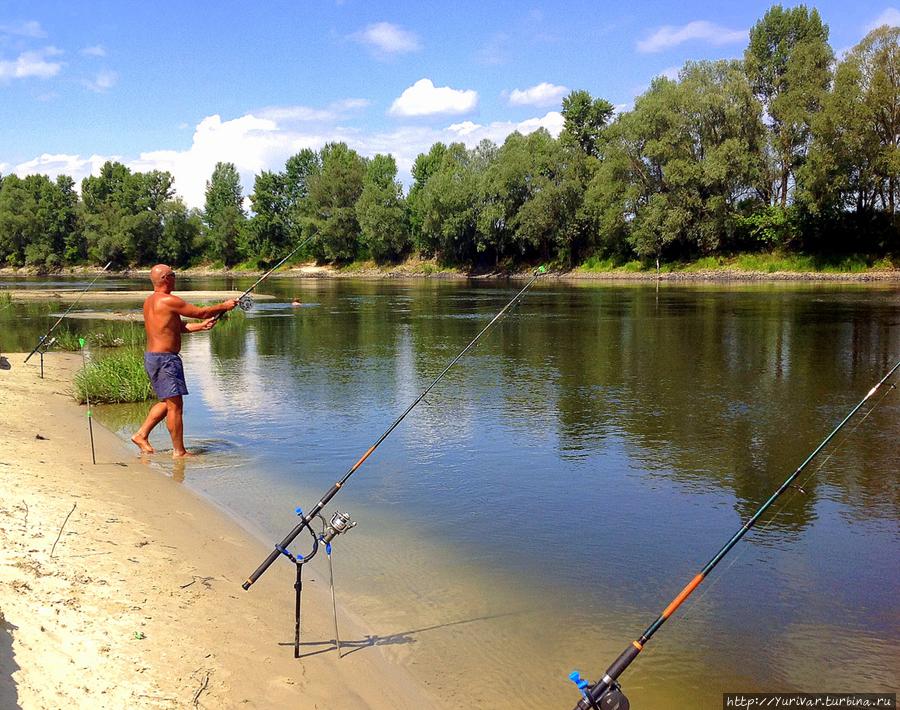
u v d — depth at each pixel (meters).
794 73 50.31
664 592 5.15
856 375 13.95
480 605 4.90
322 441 9.38
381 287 56.16
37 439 8.54
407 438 9.52
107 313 31.48
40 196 103.88
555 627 4.62
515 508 6.84
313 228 85.75
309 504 6.93
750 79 54.62
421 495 7.24
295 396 12.41
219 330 24.06
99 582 4.43
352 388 13.12
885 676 4.13
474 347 18.75
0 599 3.87
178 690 3.41
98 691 3.22
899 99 46.66
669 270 57.56
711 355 16.75
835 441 9.22
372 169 84.12
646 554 5.81
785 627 4.66
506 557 5.72
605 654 4.31
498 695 3.85
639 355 16.91
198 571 4.97
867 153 46.91
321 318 28.45
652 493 7.33
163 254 98.62
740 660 4.29
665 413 10.87
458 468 8.18
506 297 40.84
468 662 4.17
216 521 6.24
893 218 48.28
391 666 4.07
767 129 53.47
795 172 51.19
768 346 18.06
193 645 3.88
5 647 3.35
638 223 57.28
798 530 6.33
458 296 42.31
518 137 70.75
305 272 88.12
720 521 6.55
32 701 2.99
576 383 13.40
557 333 21.67
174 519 6.07
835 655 4.35
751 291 39.94
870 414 10.69
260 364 16.22
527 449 8.95
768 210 53.44
